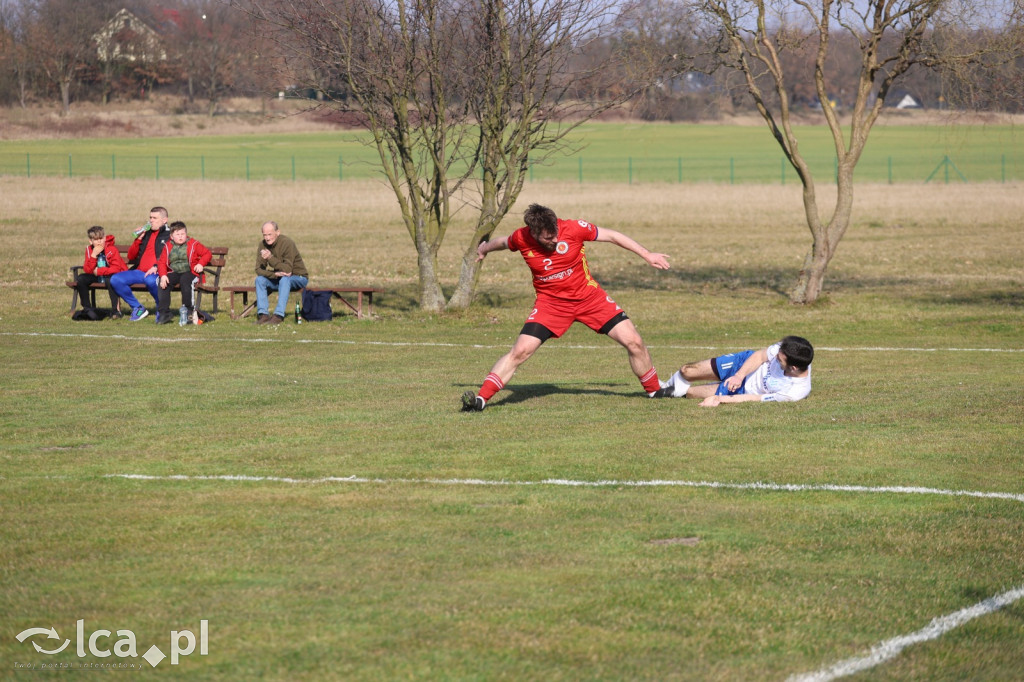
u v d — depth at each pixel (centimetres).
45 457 2670
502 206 6162
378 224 13250
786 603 1680
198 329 5550
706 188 18975
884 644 1527
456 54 5922
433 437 2892
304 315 5922
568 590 1728
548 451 2714
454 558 1888
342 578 1781
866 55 6606
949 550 1941
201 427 3044
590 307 3303
